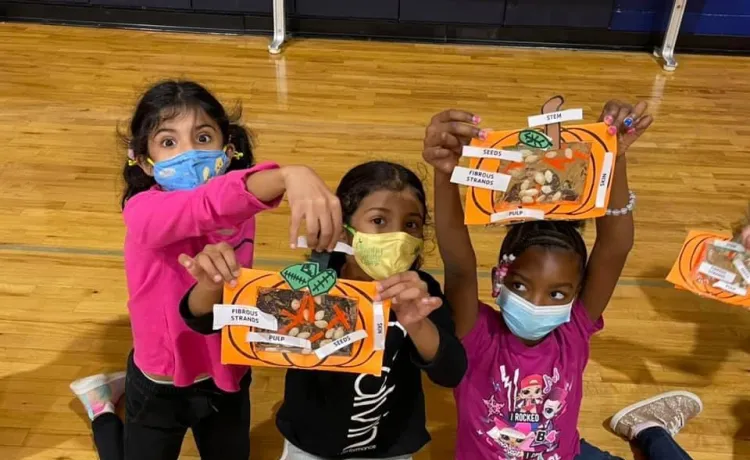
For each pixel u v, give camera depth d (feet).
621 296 7.37
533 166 3.63
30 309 6.82
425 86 11.93
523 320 4.29
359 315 3.42
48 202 8.39
